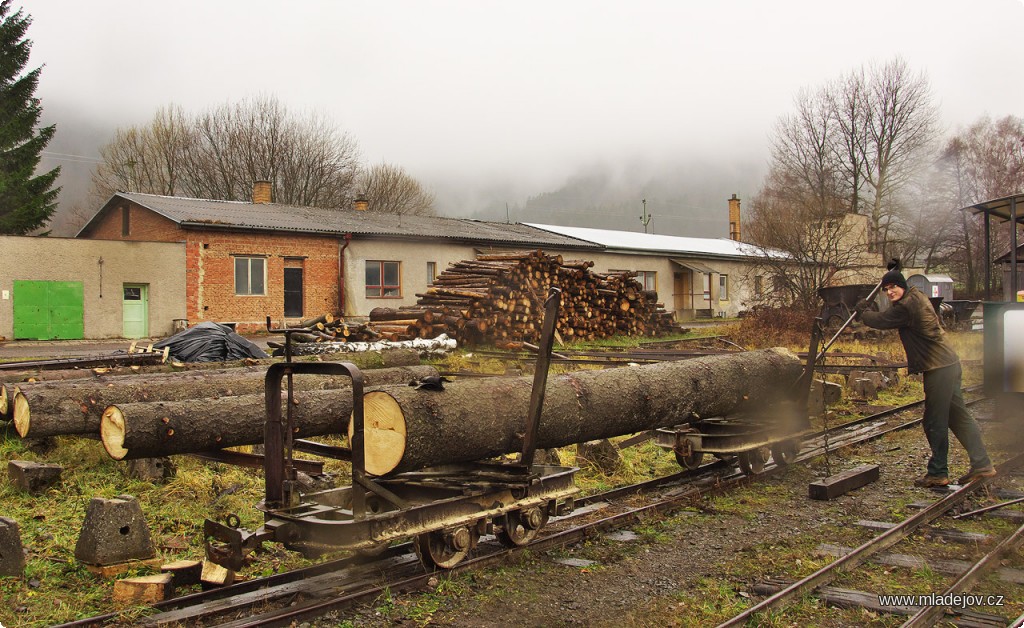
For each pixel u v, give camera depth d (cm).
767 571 531
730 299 4191
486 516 528
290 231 2542
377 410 521
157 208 2503
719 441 779
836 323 2328
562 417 625
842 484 743
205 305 2416
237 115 5050
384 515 476
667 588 502
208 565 492
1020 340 945
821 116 3953
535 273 2112
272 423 511
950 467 848
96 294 2288
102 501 533
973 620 441
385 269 2808
